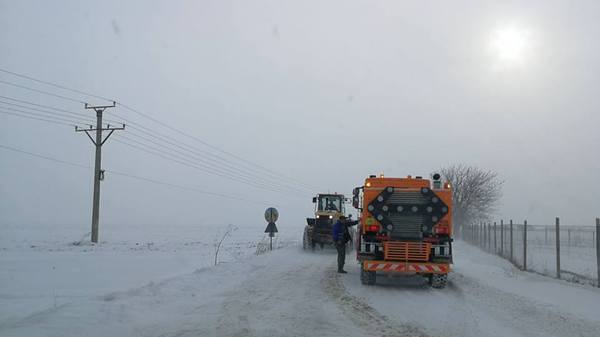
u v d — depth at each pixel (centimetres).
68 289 1529
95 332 948
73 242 3934
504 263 2622
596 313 1225
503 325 1104
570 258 2941
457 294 1552
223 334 972
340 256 2027
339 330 1034
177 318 1110
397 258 1712
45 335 901
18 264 2202
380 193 1744
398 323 1120
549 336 1007
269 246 3162
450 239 1719
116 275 1889
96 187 3844
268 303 1315
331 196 3288
